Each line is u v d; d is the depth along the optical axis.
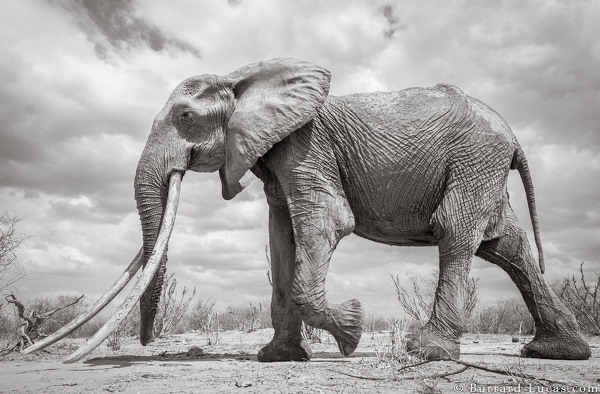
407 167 7.78
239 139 7.89
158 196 8.02
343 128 7.86
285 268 8.07
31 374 6.44
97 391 4.94
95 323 20.12
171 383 5.30
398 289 8.79
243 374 5.84
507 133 8.26
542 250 8.64
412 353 7.16
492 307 20.34
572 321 8.31
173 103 8.19
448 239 7.74
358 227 8.34
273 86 8.10
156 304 7.95
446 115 7.89
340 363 6.95
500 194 8.03
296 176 7.59
